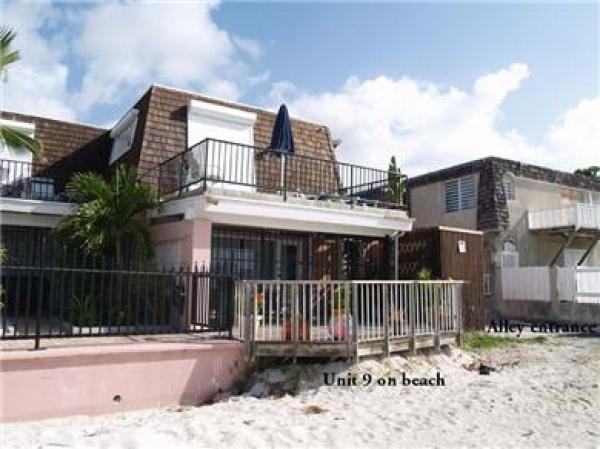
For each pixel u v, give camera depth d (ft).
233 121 51.31
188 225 38.27
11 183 50.98
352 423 23.08
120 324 33.73
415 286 34.94
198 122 49.65
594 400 28.37
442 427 22.93
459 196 75.05
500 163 71.56
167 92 49.65
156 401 27.12
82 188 41.14
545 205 77.41
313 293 33.88
